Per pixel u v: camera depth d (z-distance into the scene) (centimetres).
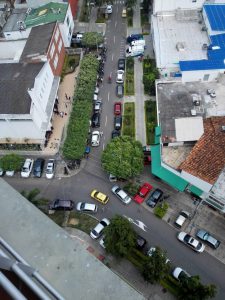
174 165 6044
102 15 10050
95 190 6438
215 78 7138
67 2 9012
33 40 7794
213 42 7688
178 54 7744
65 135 7381
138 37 9062
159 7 8594
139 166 6228
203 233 5697
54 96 7575
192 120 6188
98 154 7088
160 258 4950
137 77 8406
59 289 3050
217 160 5628
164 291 5231
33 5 9244
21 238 3300
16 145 7212
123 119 7588
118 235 5297
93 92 7781
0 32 9488
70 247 3256
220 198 5447
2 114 6538
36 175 6788
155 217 6091
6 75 7244
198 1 8456
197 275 5144
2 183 3666
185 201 6197
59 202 6266
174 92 7000
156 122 7344
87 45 8925
